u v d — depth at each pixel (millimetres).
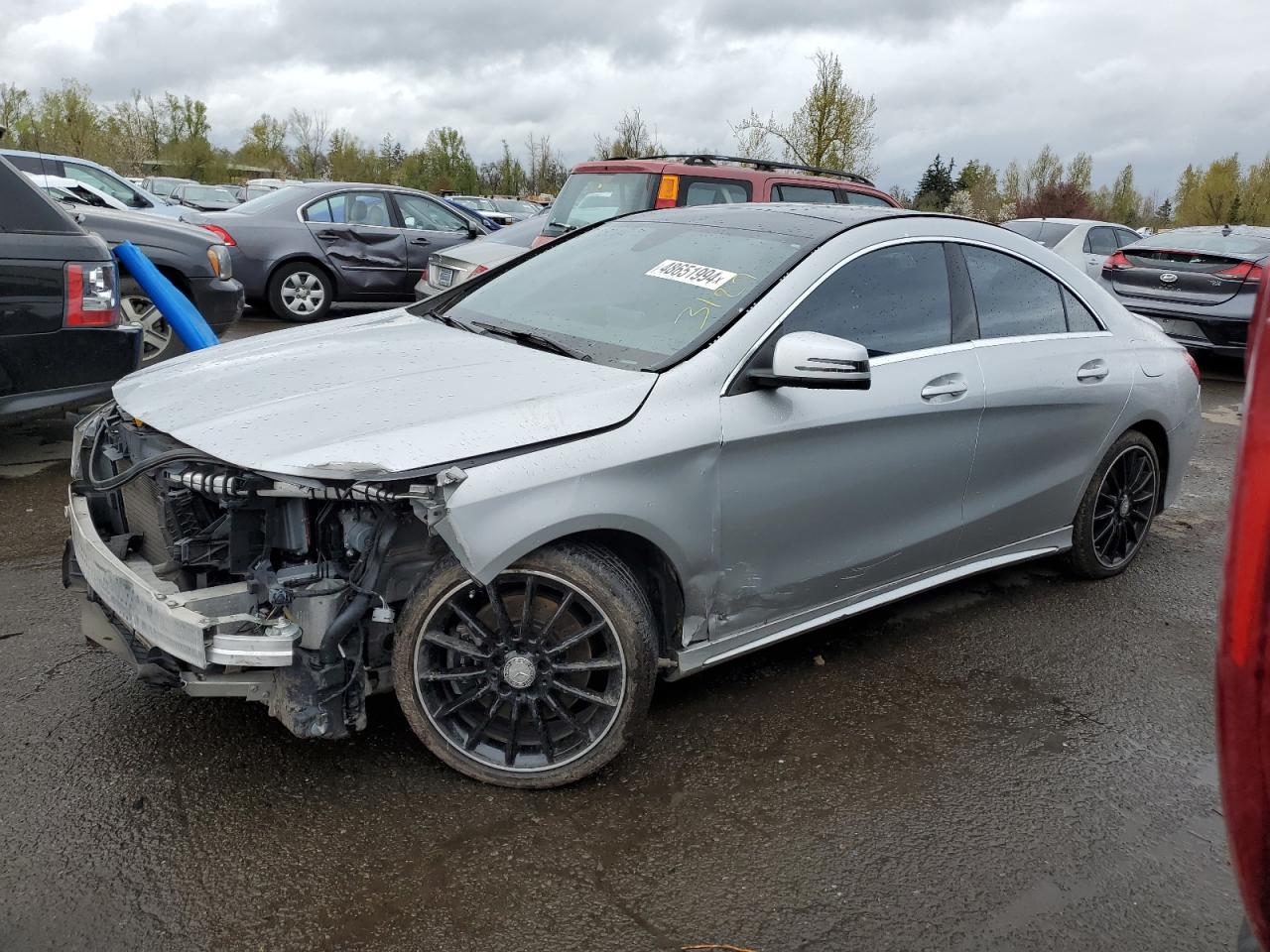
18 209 5051
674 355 3117
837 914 2502
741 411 3070
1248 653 1340
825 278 3414
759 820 2850
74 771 2877
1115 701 3662
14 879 2451
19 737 3021
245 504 2598
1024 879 2676
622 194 8414
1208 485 6750
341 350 3377
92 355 5324
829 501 3352
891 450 3494
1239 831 1382
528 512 2662
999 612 4391
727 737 3264
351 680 2725
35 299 5078
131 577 2688
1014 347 3994
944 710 3525
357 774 2939
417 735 2887
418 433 2646
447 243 11992
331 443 2588
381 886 2506
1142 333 4707
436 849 2648
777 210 3949
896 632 4137
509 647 2838
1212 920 2564
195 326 4781
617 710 2875
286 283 11086
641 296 3531
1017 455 4023
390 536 2676
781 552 3283
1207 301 10562
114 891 2438
